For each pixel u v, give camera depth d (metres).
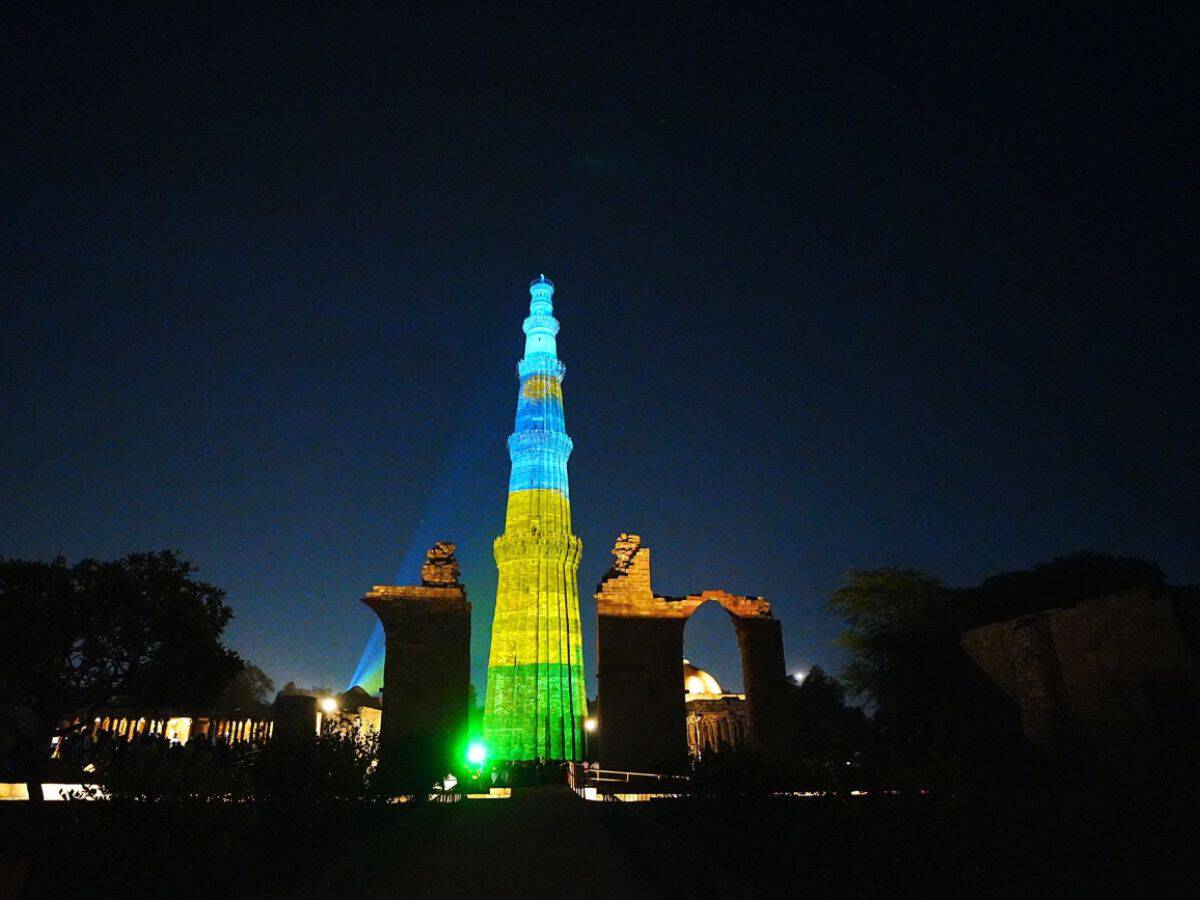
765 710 44.16
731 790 14.61
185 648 23.09
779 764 14.70
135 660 23.25
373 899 13.52
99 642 22.72
